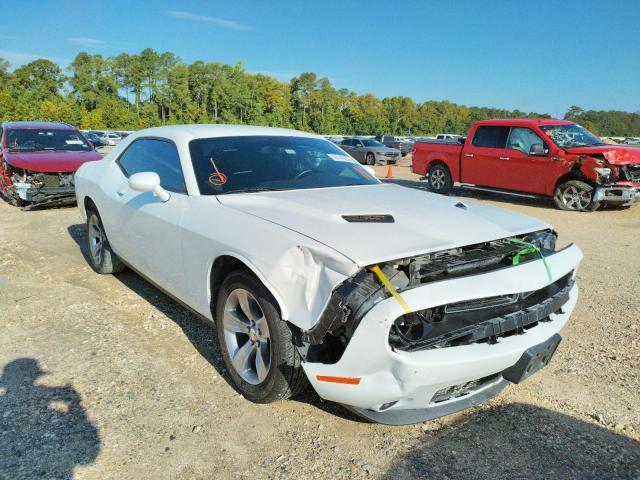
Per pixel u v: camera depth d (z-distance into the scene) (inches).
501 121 465.1
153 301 176.9
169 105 4512.8
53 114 3324.3
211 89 4611.2
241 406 113.6
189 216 128.1
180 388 120.6
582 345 147.4
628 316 170.1
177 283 137.6
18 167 349.7
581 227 338.0
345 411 112.7
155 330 152.8
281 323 101.1
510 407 115.0
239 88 4616.1
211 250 117.7
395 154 1050.1
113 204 169.8
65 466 93.1
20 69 4559.5
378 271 90.7
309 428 106.3
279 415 110.7
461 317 94.7
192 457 96.5
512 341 99.3
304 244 97.8
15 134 390.6
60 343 143.2
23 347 140.5
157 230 140.7
